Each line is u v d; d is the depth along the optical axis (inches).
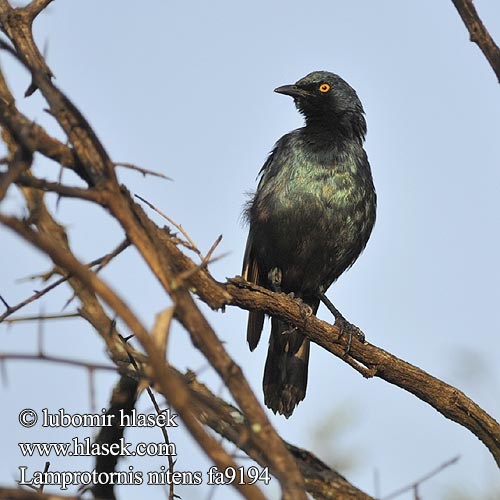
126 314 178.7
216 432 288.2
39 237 173.5
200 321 212.1
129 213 216.8
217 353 209.9
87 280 176.9
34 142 219.5
